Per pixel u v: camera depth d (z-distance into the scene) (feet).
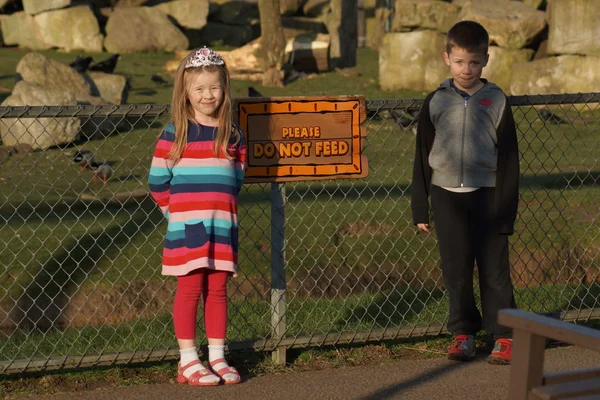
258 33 114.32
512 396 9.47
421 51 68.90
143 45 96.37
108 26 96.99
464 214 15.84
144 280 21.66
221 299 14.88
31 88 49.52
